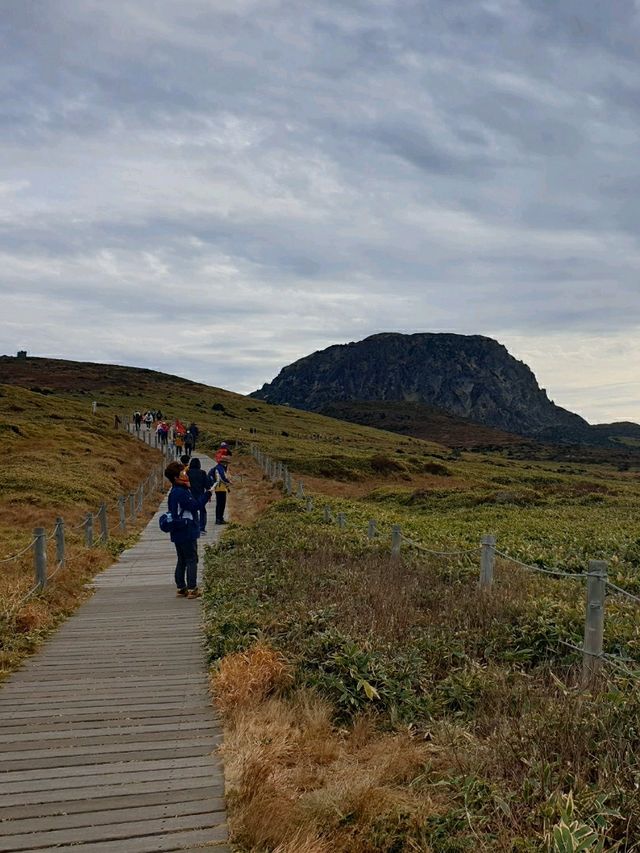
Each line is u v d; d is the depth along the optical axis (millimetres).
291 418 118562
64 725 5914
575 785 4148
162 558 17250
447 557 13836
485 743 5023
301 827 4105
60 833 4098
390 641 7625
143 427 68062
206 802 4492
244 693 6281
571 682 6480
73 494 28453
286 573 11688
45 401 71312
